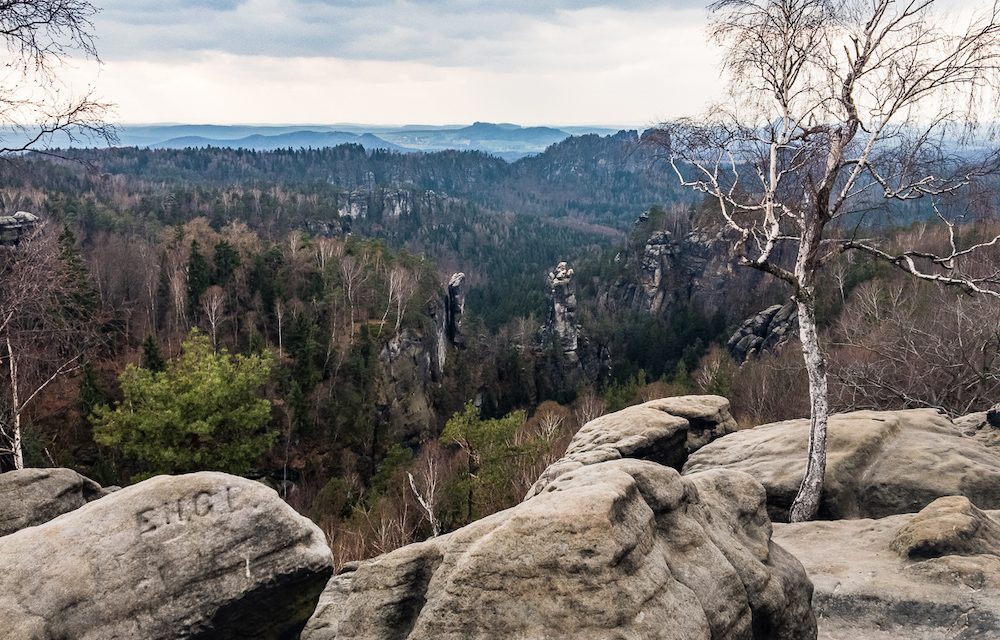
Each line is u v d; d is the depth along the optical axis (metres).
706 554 8.91
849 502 17.72
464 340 112.12
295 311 75.12
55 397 48.66
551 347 120.88
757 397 55.78
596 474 9.30
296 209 180.38
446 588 7.90
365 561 9.64
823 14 15.94
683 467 21.64
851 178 16.33
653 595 7.61
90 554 7.96
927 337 38.44
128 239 100.25
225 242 78.06
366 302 87.88
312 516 46.00
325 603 10.85
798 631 9.62
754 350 91.06
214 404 38.38
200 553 8.38
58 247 17.86
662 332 130.62
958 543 12.67
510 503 33.06
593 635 7.16
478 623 7.54
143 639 7.78
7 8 10.95
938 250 68.88
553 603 7.46
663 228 153.62
